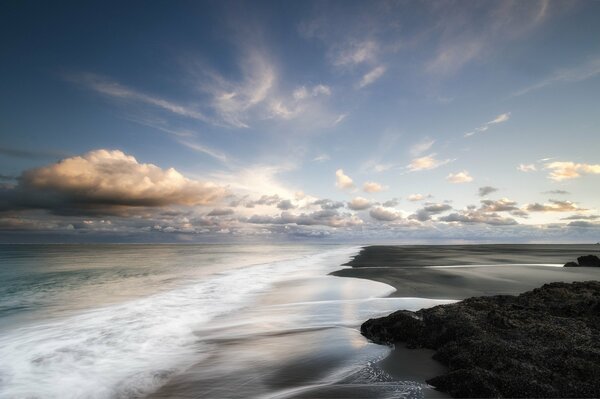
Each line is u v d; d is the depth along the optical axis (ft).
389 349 29.63
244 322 40.86
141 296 61.21
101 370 27.02
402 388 21.77
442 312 33.58
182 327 39.27
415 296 54.65
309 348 30.32
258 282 76.64
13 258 207.92
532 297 39.11
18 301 59.00
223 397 21.72
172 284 76.79
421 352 28.76
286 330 36.81
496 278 74.74
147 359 29.14
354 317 41.81
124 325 40.52
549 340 26.05
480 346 25.36
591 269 95.20
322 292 60.34
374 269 98.17
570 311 33.14
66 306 53.98
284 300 54.29
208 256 210.38
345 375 24.21
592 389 19.35
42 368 27.71
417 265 111.45
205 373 25.62
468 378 20.76
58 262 166.20
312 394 21.13
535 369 21.65
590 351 23.18
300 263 131.64
